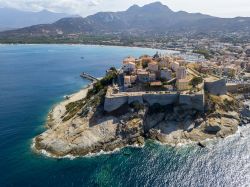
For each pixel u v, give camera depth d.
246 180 95.69
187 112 135.62
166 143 120.94
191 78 161.50
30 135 127.38
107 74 184.25
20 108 164.62
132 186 92.56
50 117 150.00
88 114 133.38
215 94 159.12
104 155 111.94
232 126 134.50
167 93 138.50
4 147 115.94
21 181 93.94
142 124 128.00
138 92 141.88
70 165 104.25
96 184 93.06
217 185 93.38
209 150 115.25
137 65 176.88
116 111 132.12
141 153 113.19
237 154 112.06
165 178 97.12
